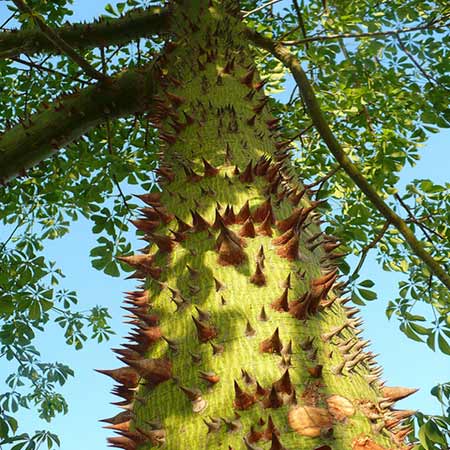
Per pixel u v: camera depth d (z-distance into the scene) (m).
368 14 5.65
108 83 4.79
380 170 5.79
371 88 5.81
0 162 4.84
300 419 1.84
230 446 1.80
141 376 2.17
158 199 3.14
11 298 6.54
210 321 2.24
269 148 3.43
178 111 3.69
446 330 4.61
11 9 6.47
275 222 2.66
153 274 2.64
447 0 5.60
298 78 4.13
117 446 2.11
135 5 6.91
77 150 6.89
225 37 4.34
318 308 2.34
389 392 2.32
